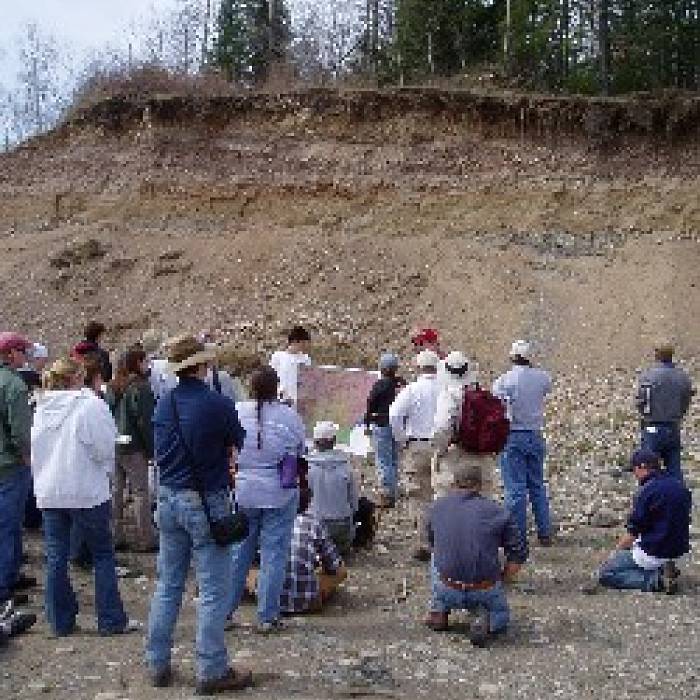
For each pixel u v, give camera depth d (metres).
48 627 7.81
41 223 28.81
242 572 7.77
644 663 7.10
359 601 8.65
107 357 10.73
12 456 8.13
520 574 9.41
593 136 28.16
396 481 12.60
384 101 29.53
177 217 28.12
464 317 23.42
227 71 49.22
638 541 8.97
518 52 41.53
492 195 27.12
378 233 26.47
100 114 30.95
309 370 12.80
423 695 6.43
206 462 6.49
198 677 6.41
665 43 41.94
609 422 17.47
